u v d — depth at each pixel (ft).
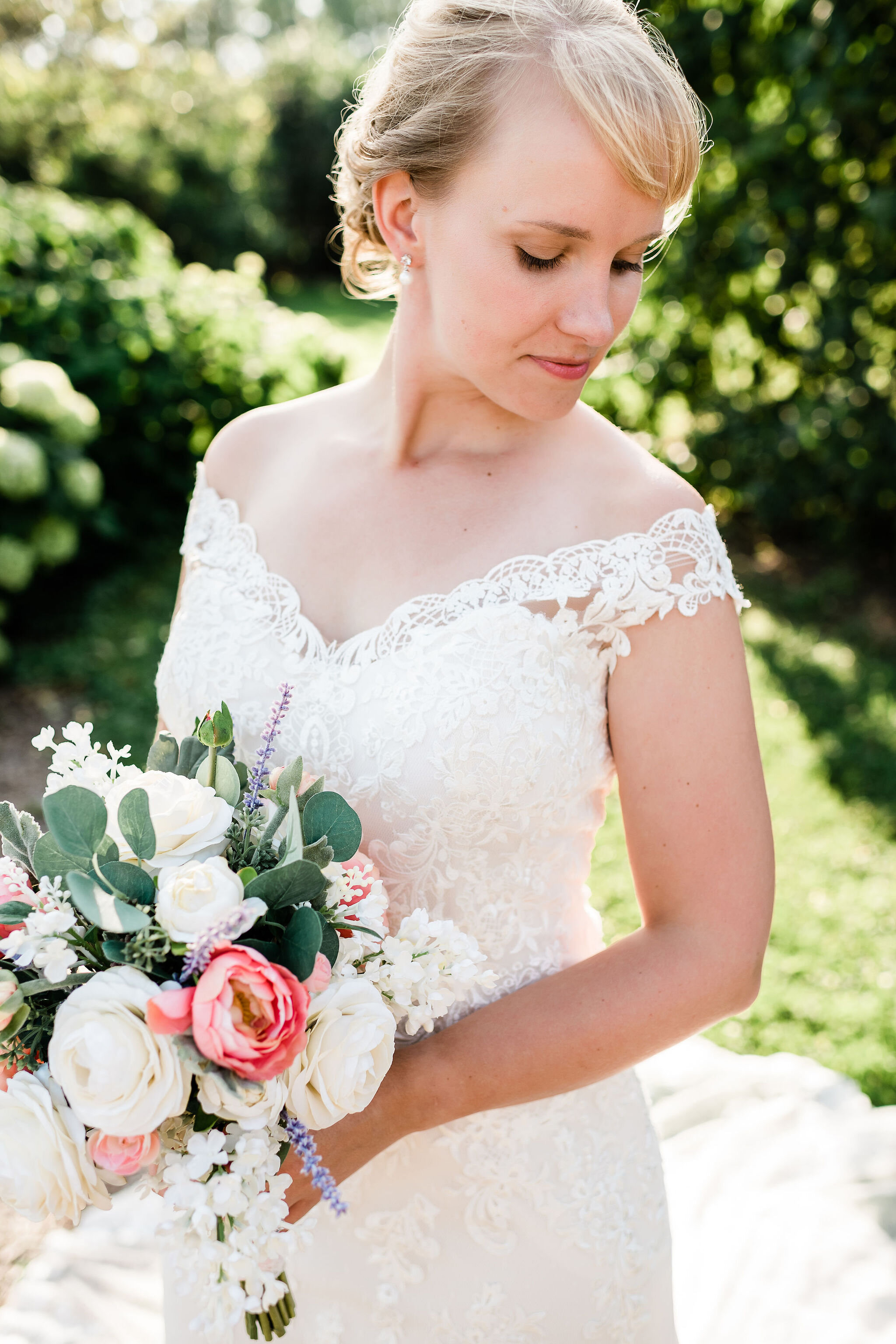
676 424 25.67
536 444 4.66
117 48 66.80
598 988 4.15
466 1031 4.25
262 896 3.31
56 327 21.34
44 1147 3.21
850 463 20.61
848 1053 10.12
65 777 3.77
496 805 4.31
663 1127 7.97
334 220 76.02
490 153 3.83
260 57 98.07
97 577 21.13
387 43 4.61
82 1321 6.90
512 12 3.82
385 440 4.94
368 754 4.39
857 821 13.78
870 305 19.34
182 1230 3.21
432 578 4.58
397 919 4.53
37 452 17.22
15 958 3.32
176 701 5.05
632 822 4.33
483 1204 4.69
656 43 4.03
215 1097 3.12
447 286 4.14
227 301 25.91
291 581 4.93
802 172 18.95
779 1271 6.78
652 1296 5.12
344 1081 3.32
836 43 16.97
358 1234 4.78
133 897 3.29
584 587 4.28
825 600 20.40
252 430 5.61
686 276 20.45
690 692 4.18
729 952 4.12
